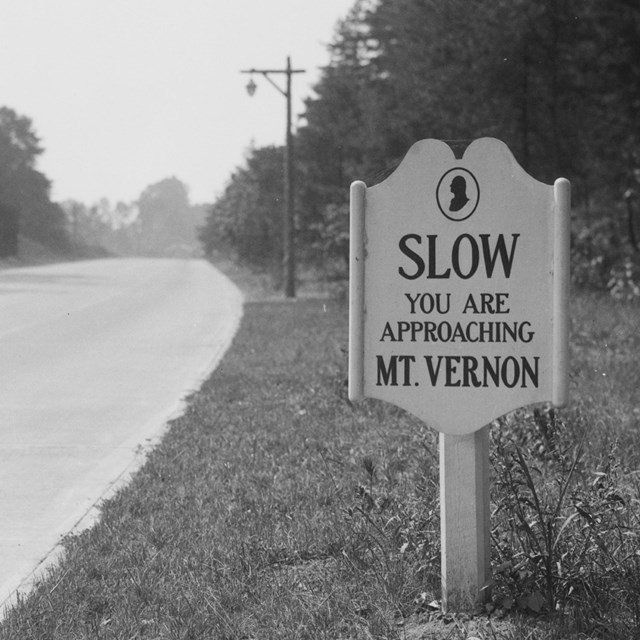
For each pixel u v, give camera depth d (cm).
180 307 3847
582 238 3231
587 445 954
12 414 1381
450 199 544
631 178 3569
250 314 3341
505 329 543
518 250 541
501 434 779
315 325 2794
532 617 539
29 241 16612
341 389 1352
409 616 561
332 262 4491
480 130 4034
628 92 3809
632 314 2428
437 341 547
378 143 4862
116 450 1127
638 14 3634
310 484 866
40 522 823
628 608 535
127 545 712
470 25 3966
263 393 1470
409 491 807
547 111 4053
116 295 4756
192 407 1368
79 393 1581
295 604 579
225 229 10281
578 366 1588
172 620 558
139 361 2017
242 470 946
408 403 550
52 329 2780
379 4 6975
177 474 945
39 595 609
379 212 549
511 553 593
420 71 4300
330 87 6925
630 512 687
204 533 730
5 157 17088
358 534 672
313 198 6469
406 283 549
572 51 3794
